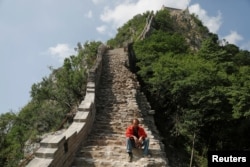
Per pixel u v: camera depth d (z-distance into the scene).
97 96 15.66
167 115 25.23
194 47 67.94
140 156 9.16
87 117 10.40
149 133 11.62
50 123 22.73
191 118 23.14
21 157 17.30
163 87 24.56
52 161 6.57
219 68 29.78
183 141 24.61
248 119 25.52
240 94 22.23
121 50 30.00
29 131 21.38
